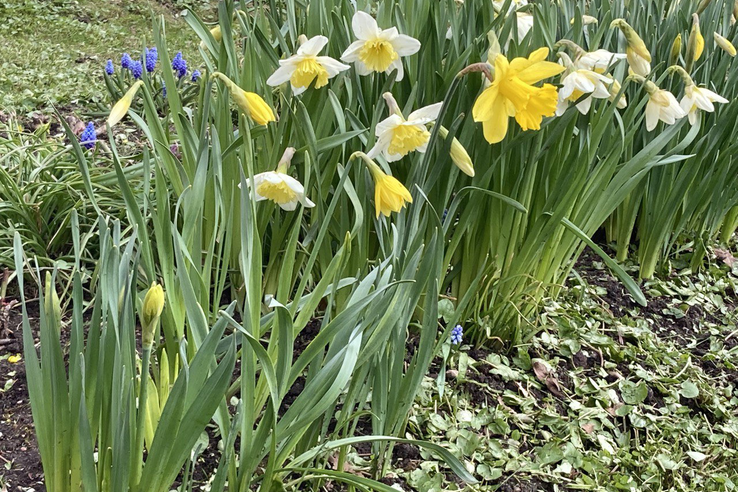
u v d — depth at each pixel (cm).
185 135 149
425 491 143
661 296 185
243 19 164
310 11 160
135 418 123
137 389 131
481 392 158
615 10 181
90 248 172
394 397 139
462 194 148
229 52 155
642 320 177
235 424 126
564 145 157
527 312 169
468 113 151
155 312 118
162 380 132
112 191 173
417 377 139
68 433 124
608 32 162
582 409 158
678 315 180
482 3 160
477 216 159
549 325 170
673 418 160
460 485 146
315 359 134
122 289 124
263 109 134
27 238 167
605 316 176
